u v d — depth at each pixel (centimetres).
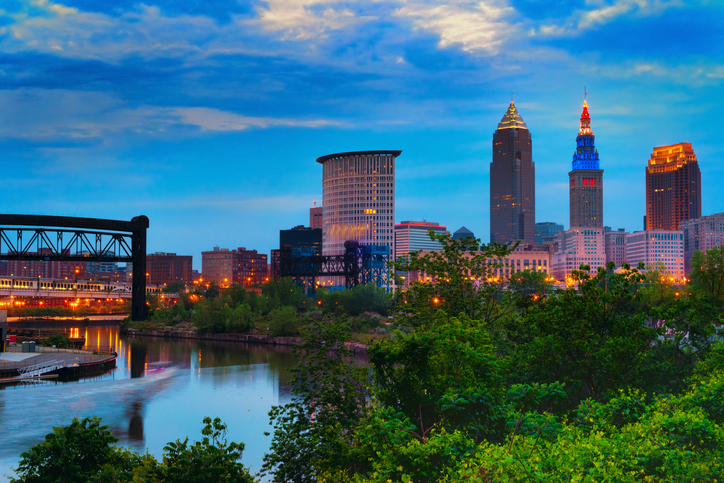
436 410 2850
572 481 1844
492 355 3077
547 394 2884
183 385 9406
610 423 2625
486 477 1961
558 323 3484
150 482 2555
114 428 6769
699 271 10781
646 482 2008
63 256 16112
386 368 3044
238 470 2802
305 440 3528
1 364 10225
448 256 4641
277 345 15650
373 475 2303
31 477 2631
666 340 3738
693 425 2255
